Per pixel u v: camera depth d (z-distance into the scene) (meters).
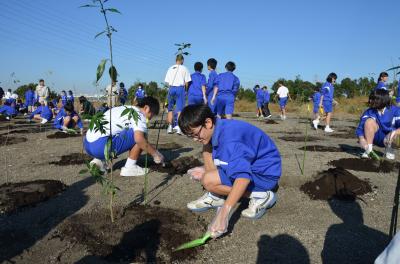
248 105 31.23
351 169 5.32
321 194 4.05
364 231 3.21
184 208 3.66
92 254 2.74
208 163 3.48
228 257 2.76
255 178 3.27
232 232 3.17
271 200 3.49
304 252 2.84
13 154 6.47
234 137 2.85
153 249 2.79
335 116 20.23
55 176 4.86
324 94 10.45
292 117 18.84
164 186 4.39
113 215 3.37
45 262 2.64
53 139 8.30
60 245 2.88
